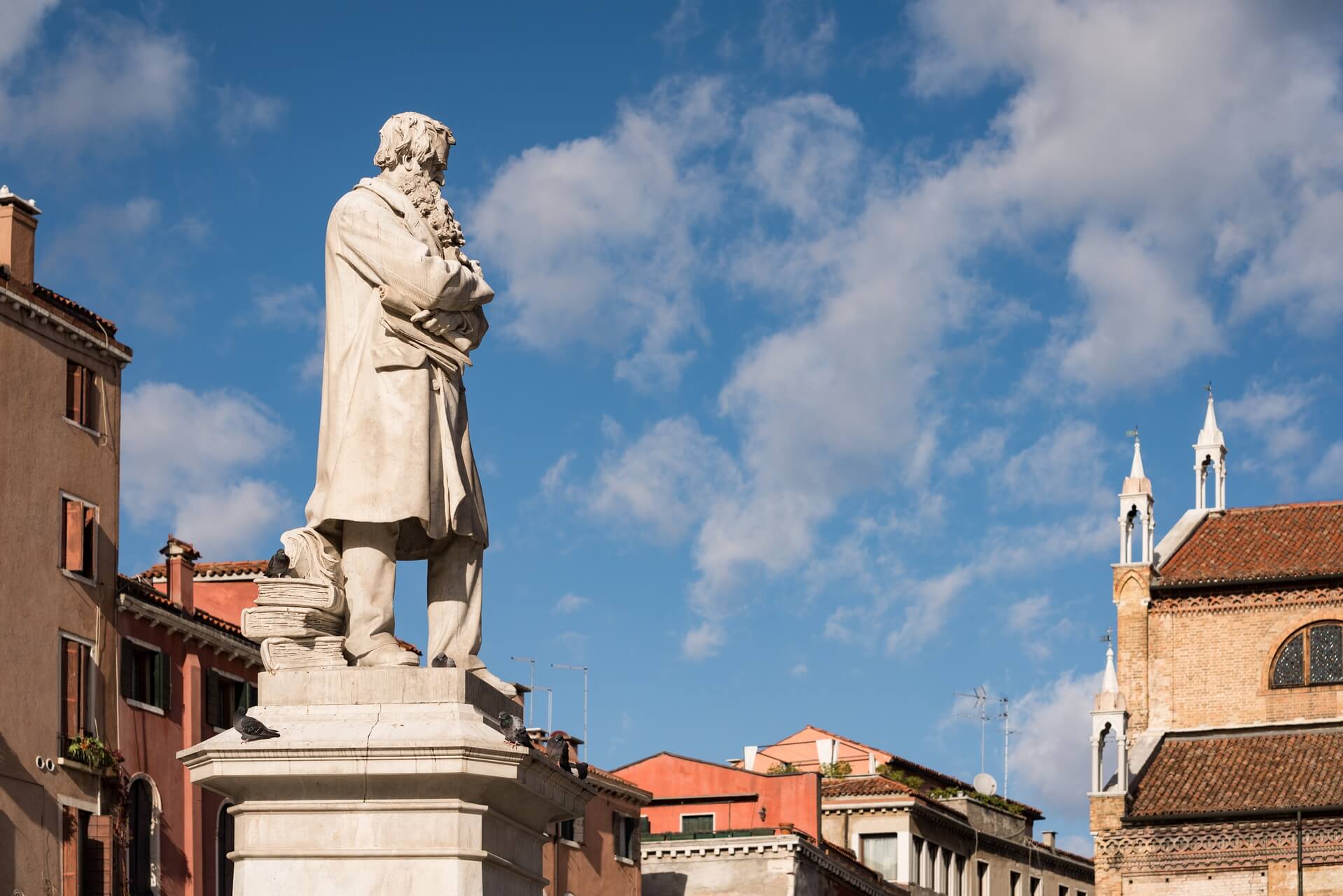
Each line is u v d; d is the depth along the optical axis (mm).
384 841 12414
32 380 56875
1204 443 81562
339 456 13336
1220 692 75625
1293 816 68750
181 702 60875
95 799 56281
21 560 55281
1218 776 72188
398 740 12297
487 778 12367
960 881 93438
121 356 60719
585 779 13711
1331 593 74938
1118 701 73000
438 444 13461
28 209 58094
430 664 13664
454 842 12367
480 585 13953
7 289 55906
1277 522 79312
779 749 99500
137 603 59062
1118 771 71750
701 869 77688
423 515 13234
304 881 12383
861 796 89125
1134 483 78312
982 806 97188
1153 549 79062
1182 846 70000
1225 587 76188
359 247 13508
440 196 14172
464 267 13844
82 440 58844
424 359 13516
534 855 13508
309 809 12484
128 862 56844
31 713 54562
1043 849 101750
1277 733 74500
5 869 52469
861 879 82812
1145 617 76750
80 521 57844
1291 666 75062
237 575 69875
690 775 82000
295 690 12789
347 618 13383
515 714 13664
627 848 74812
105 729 57438
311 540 13406
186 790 60344
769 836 77125
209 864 60719
